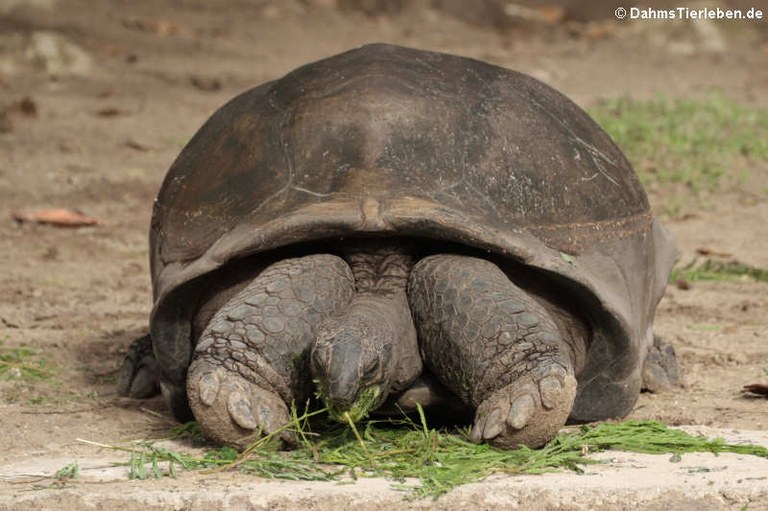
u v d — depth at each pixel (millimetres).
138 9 60812
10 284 26172
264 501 13430
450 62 17141
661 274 18297
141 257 29016
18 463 15117
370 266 15664
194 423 16469
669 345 19453
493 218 15328
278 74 49781
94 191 34125
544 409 14180
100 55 51281
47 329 22938
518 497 13492
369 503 13375
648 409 17844
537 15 65125
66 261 28438
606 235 16250
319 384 13906
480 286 14859
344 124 15922
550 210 15844
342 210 14969
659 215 32281
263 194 15742
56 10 58031
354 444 15078
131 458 14656
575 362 16234
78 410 17953
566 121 17078
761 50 59281
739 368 20297
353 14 63375
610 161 17297
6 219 31422
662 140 38031
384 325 14492
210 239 15875
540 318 14773
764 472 14266
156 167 36656
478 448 14617
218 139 16969
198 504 13438
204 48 53781
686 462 14789
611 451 15312
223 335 14656
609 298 15586
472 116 16172
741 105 44875
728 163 36469
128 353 19000
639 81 50594
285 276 15031
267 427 14445
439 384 15586
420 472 14086
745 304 24469
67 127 40406
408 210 14914
